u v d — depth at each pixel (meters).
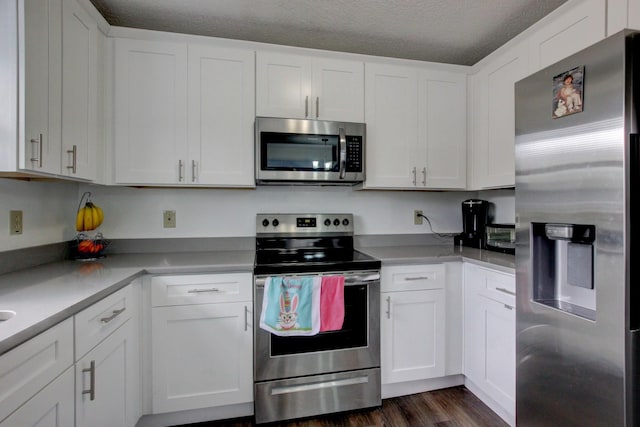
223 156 1.91
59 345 0.97
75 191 1.97
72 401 1.04
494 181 2.05
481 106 2.18
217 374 1.68
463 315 2.03
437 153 2.21
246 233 2.25
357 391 1.83
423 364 1.96
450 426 1.71
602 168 1.05
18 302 1.05
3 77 1.12
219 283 1.68
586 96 1.10
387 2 1.74
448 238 2.60
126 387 1.45
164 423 1.69
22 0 1.13
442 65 2.21
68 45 1.40
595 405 1.09
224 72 1.90
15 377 0.80
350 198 2.42
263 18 1.88
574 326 1.16
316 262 1.79
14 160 1.12
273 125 1.89
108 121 1.76
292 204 2.32
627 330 1.00
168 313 1.63
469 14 1.85
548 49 1.65
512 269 1.61
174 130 1.85
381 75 2.12
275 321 1.67
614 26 1.34
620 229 1.00
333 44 2.18
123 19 1.87
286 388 1.74
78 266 1.64
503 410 1.75
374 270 1.83
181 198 2.16
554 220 1.21
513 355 1.62
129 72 1.79
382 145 2.12
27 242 1.57
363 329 1.83
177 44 1.85
